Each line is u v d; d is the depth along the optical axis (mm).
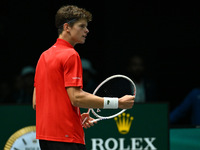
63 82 7363
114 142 11820
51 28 21906
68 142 7367
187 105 14484
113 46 22172
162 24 22484
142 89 17125
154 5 22484
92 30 22141
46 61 7562
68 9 7695
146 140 11977
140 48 22250
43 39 21797
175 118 14656
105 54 22141
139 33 22375
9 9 21484
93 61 22000
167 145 12070
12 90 20672
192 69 22094
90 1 22281
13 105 11570
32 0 21672
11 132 11531
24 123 11602
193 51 22438
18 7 21562
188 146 12500
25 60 21391
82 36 7754
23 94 17031
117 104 7453
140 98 17000
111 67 22000
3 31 21344
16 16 21547
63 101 7359
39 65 7773
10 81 20922
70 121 7379
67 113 7359
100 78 21797
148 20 22453
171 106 21484
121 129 11859
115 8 22312
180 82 21906
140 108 11977
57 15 7793
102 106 7398
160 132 12047
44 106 7523
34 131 11648
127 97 7559
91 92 17312
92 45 22094
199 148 12555
